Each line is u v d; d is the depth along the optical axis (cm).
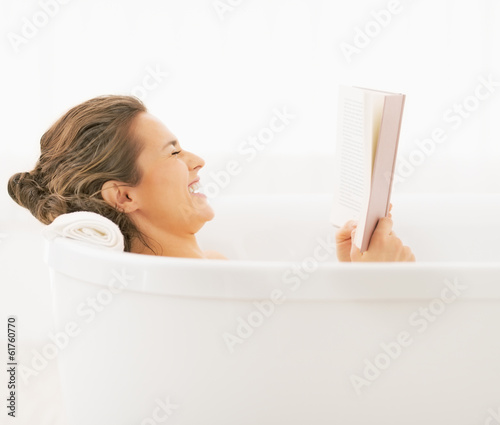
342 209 161
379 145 140
